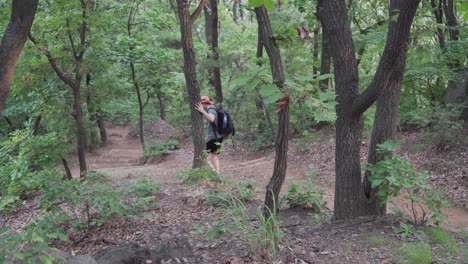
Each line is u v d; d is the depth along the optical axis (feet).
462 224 21.29
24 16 12.84
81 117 36.22
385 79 15.98
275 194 15.12
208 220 19.35
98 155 61.67
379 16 47.67
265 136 48.55
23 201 31.40
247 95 45.14
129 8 44.34
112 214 19.75
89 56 36.45
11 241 8.54
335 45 17.34
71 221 20.34
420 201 16.84
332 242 14.96
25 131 35.83
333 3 17.13
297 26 13.02
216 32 48.96
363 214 18.33
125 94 46.68
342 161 18.07
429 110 36.14
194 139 30.50
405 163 16.55
